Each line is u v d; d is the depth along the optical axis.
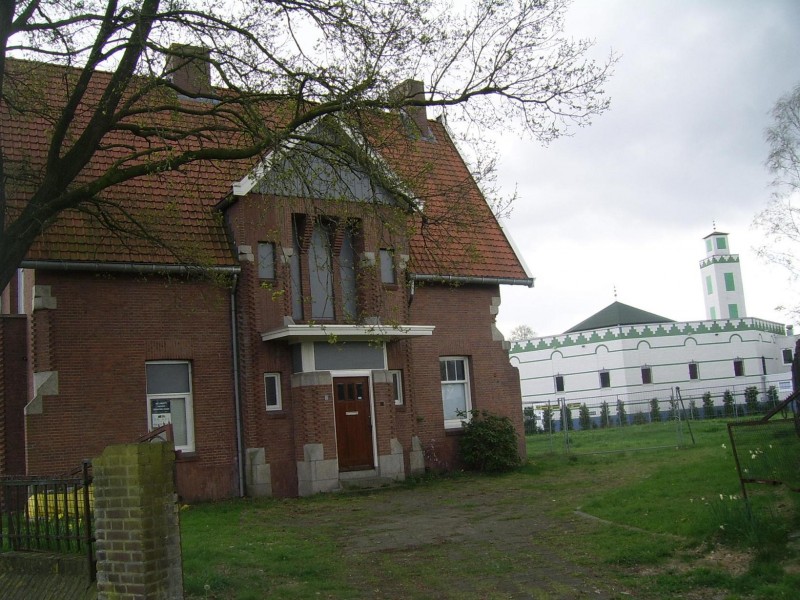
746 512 10.26
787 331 60.75
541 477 20.84
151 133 14.13
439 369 23.30
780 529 9.91
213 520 15.69
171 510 8.41
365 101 13.17
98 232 18.42
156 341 19.11
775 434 11.32
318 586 9.89
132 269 18.64
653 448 26.11
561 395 55.16
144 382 18.86
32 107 15.18
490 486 19.62
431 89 13.67
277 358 20.38
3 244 11.90
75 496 9.09
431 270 22.97
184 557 11.08
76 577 8.91
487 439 22.50
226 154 13.19
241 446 19.83
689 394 53.38
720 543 10.24
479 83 13.60
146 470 8.26
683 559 9.94
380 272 21.41
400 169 15.15
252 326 20.00
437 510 16.20
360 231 21.45
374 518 15.53
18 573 9.49
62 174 12.70
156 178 20.28
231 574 10.29
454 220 14.73
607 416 46.75
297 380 20.19
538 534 12.63
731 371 54.47
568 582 9.53
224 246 20.20
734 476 14.31
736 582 8.70
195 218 20.28
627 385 52.75
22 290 20.61
